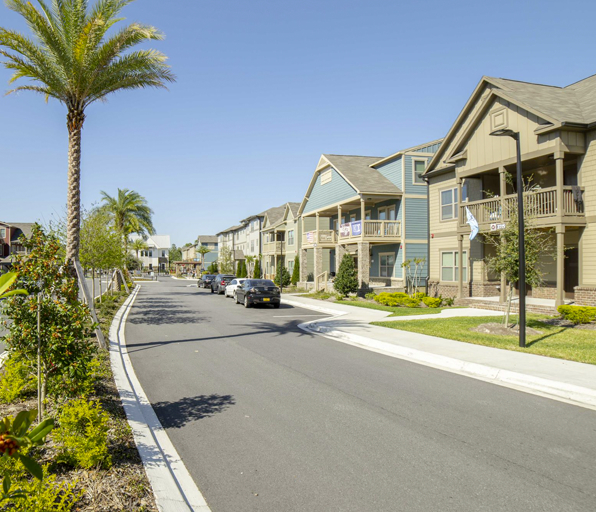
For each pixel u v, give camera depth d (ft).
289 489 13.83
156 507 12.41
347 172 97.19
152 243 400.47
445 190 76.43
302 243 123.34
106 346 36.06
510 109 58.44
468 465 15.52
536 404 22.39
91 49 40.55
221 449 16.87
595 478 14.55
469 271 71.51
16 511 10.27
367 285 89.15
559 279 51.31
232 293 100.89
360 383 26.45
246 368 30.30
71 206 40.96
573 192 51.75
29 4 38.37
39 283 18.47
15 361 19.34
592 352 32.27
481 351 33.81
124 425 18.58
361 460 15.92
